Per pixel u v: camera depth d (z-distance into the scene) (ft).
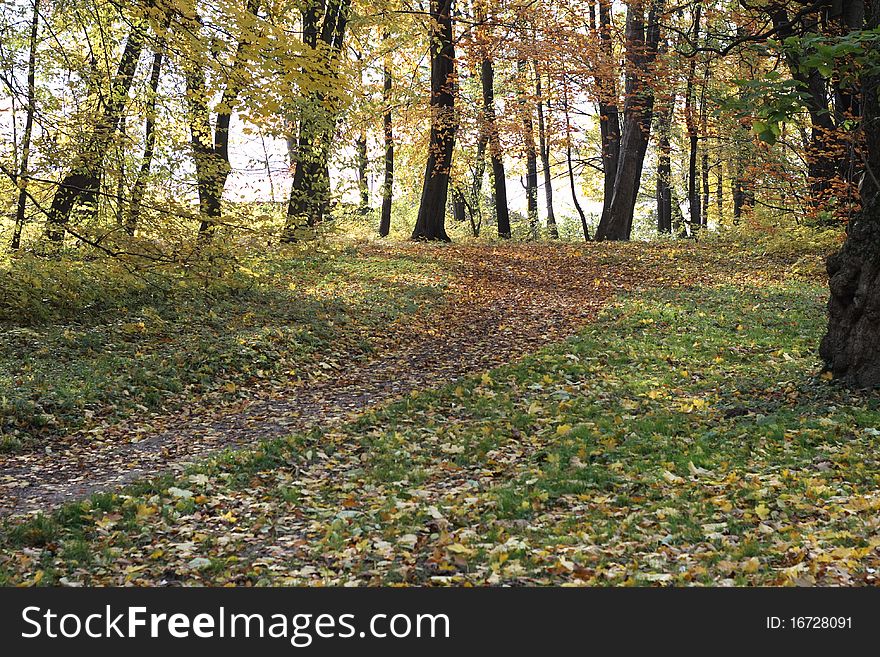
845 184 59.93
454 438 28.86
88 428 30.94
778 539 17.90
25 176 38.17
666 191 124.77
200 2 33.78
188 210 39.91
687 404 32.01
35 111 38.70
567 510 21.04
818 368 33.94
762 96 24.38
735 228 89.81
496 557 17.71
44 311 42.78
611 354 41.96
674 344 43.37
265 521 21.29
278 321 49.01
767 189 82.33
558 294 64.59
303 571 17.81
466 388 36.58
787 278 64.59
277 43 34.24
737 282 64.34
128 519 21.49
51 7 44.19
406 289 63.52
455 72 96.17
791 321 47.52
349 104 37.81
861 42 24.82
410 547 18.98
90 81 42.91
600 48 93.09
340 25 68.80
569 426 28.96
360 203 115.44
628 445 26.50
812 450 24.52
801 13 39.81
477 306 60.49
